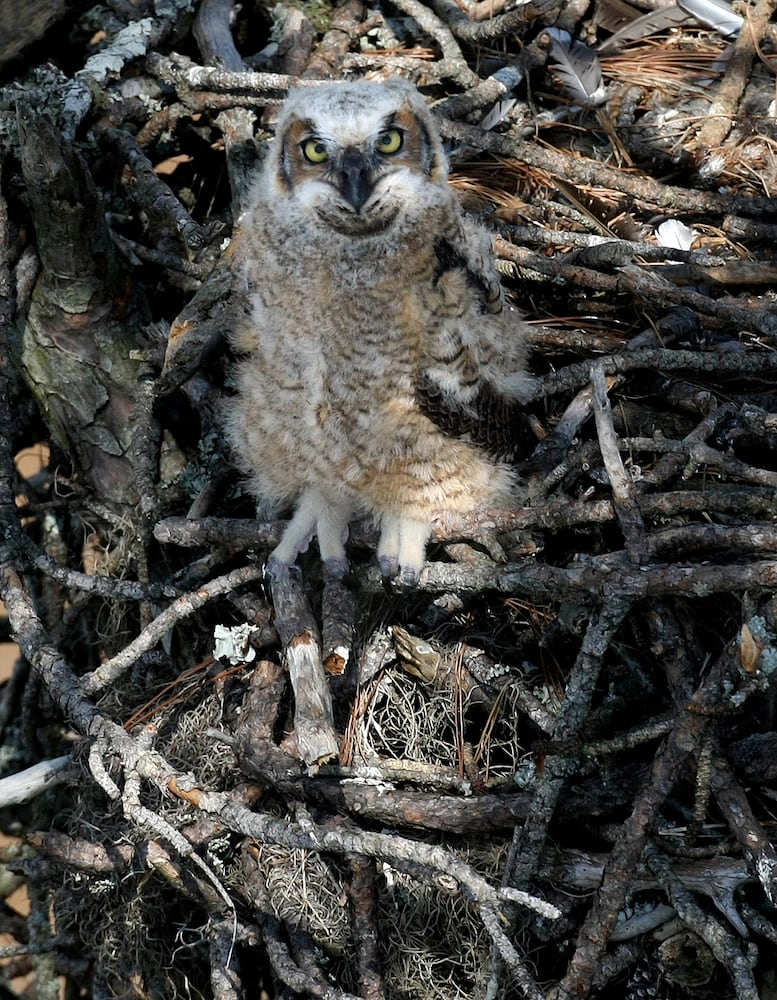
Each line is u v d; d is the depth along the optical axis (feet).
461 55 31.04
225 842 24.40
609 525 24.93
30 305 28.22
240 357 25.17
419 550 24.29
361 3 32.50
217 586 24.29
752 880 22.06
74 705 23.41
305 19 32.04
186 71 29.78
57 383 28.48
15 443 32.22
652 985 22.82
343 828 22.47
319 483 24.72
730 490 22.66
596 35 33.60
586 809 22.75
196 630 27.61
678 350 25.18
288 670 23.77
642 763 23.00
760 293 26.99
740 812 21.30
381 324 23.20
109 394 28.40
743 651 20.72
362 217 22.95
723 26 32.81
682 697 22.06
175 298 30.12
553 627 24.25
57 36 32.45
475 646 25.05
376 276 23.12
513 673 24.59
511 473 24.68
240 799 24.08
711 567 21.03
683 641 22.66
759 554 22.94
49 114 29.27
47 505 29.45
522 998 23.38
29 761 30.01
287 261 23.53
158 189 28.76
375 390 23.48
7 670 37.81
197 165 32.27
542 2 30.12
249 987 28.02
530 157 28.71
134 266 29.53
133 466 26.76
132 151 29.43
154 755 22.45
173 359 24.97
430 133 23.94
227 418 25.64
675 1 32.94
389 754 24.98
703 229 28.96
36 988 29.12
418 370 23.34
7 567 25.39
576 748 21.67
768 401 25.09
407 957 23.67
